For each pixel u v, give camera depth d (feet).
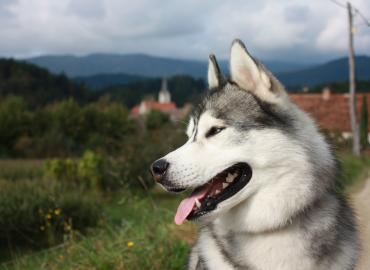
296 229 2.07
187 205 2.19
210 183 2.25
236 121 2.17
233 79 2.30
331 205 2.15
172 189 2.20
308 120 2.26
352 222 2.27
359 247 2.29
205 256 2.25
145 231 3.78
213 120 2.21
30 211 6.01
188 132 2.42
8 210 5.89
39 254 4.70
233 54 2.28
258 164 2.10
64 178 8.86
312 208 2.09
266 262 2.08
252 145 2.12
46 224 5.88
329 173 2.17
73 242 4.25
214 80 2.44
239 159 2.13
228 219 2.19
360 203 5.08
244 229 2.14
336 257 2.09
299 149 2.10
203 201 2.16
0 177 9.96
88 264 3.39
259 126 2.13
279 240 2.08
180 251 3.32
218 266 2.18
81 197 6.86
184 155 2.21
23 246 5.65
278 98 2.21
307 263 2.06
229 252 2.15
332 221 2.11
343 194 2.36
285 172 2.09
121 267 3.24
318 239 2.07
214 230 2.24
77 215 6.23
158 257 3.33
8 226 5.77
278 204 2.08
